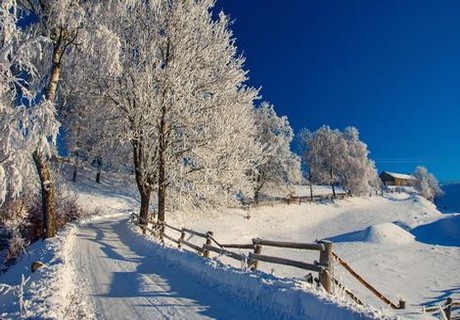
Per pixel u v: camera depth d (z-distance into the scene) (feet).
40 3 47.80
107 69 47.85
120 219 88.63
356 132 262.88
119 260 36.35
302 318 18.24
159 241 46.11
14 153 30.07
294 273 65.26
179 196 67.00
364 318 15.66
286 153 178.60
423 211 208.74
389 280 73.56
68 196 80.02
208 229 110.93
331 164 249.75
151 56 60.29
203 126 63.57
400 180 384.27
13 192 30.68
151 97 59.52
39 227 60.08
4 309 21.34
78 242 46.98
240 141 65.57
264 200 182.19
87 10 48.14
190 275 29.60
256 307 20.80
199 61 64.39
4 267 48.16
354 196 249.34
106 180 144.66
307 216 174.70
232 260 62.59
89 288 25.79
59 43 48.60
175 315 20.08
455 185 554.87
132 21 63.05
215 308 21.13
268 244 27.81
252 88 67.26
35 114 30.71
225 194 69.77
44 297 22.12
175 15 62.13
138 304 22.12
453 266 86.99
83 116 68.69
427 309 36.50
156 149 67.67
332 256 22.02
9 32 31.09
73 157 83.25
